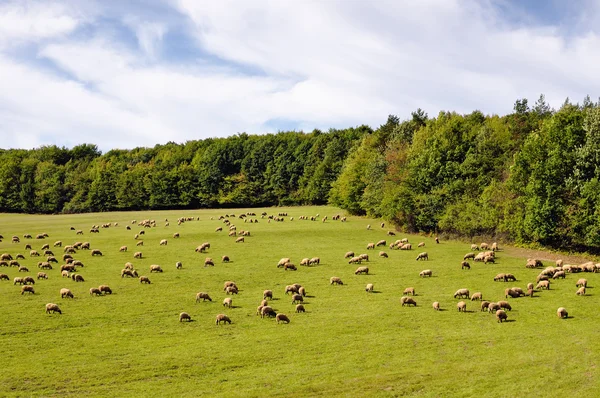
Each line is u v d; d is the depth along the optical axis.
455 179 98.75
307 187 184.25
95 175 195.00
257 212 149.12
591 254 69.88
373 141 144.00
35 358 32.12
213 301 46.97
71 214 174.00
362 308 43.69
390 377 28.39
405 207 99.56
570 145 74.12
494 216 83.75
